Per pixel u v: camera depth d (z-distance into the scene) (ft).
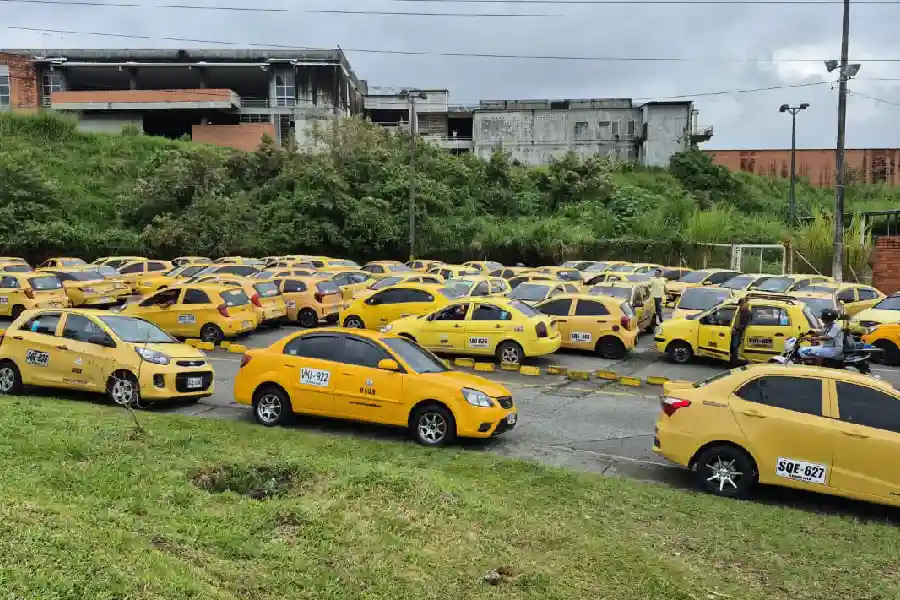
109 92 199.82
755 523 22.54
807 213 177.58
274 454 26.76
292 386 34.99
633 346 61.52
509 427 33.63
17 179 156.04
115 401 37.83
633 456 32.45
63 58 202.18
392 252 156.04
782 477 26.21
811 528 22.59
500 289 79.30
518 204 178.19
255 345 64.34
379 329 66.33
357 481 23.22
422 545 18.74
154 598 13.97
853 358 40.88
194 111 202.80
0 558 14.66
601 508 23.04
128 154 185.37
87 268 97.30
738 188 193.77
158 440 27.53
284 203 159.02
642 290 72.84
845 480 25.36
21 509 17.78
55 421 29.91
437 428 32.60
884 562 19.90
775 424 26.35
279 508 20.31
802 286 85.46
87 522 17.67
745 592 17.34
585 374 51.31
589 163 185.06
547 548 19.10
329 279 80.18
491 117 215.51
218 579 15.69
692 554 19.56
